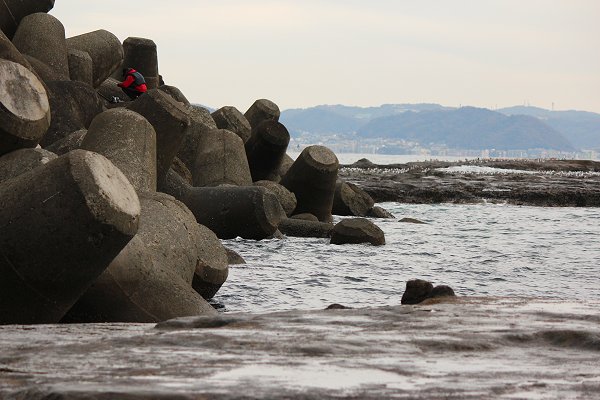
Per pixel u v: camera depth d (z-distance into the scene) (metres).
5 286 26.08
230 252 55.12
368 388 12.79
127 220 26.45
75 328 19.44
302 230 72.88
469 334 17.69
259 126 95.12
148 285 31.84
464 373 14.27
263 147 94.56
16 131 38.38
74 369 13.84
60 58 76.88
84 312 30.33
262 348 15.84
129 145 49.75
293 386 12.69
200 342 16.28
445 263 61.69
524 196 127.19
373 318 19.58
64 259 25.94
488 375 14.17
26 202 25.95
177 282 33.16
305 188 85.94
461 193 126.44
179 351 15.48
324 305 42.81
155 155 51.53
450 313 20.47
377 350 16.00
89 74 82.06
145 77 101.44
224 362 14.51
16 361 14.52
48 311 26.61
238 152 82.94
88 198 25.70
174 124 61.75
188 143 83.44
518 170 175.25
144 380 12.91
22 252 25.83
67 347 15.84
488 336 17.52
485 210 115.31
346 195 95.81
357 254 63.31
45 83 69.06
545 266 62.66
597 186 137.25
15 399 11.82
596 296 50.09
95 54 87.00
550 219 104.00
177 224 38.56
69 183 25.83
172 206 39.38
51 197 25.83
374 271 55.59
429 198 125.38
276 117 109.94
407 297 24.78
